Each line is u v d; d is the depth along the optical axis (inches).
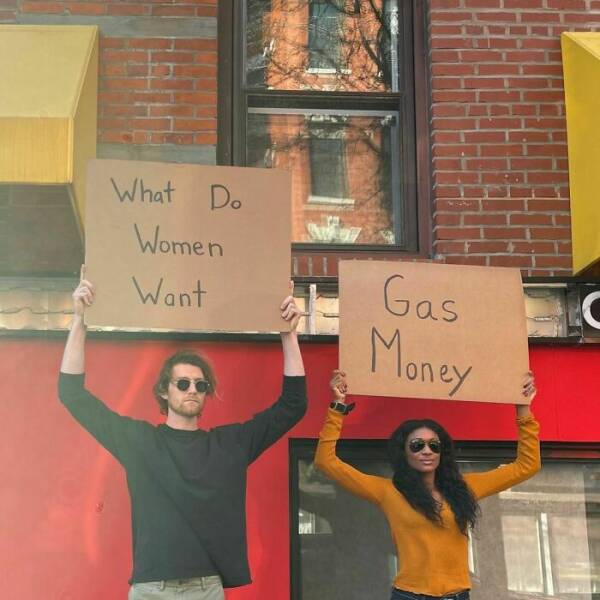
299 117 251.9
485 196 235.8
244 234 186.9
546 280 226.8
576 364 227.1
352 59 256.7
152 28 238.1
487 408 225.5
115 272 181.0
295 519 218.8
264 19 256.5
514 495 226.5
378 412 223.1
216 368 220.4
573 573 224.4
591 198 222.2
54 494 212.2
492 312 201.2
